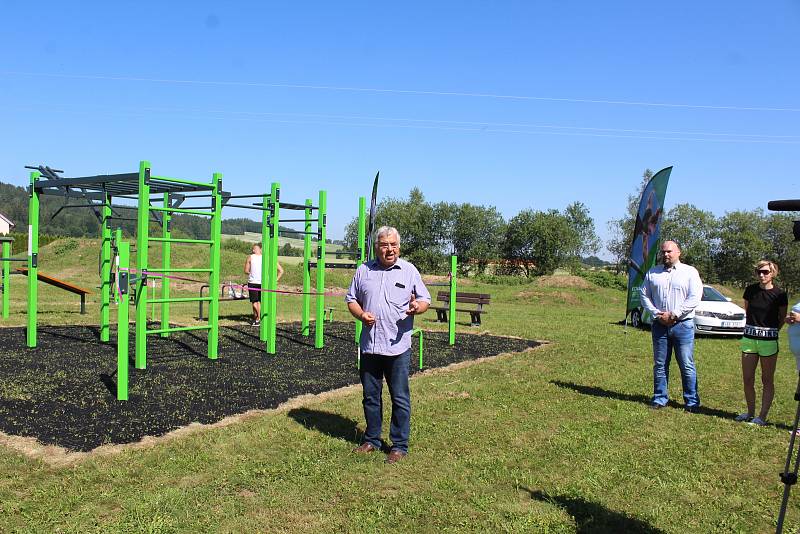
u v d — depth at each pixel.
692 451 5.74
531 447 5.67
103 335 10.57
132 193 10.72
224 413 6.32
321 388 7.66
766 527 4.20
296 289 26.28
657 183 14.83
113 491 4.28
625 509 4.37
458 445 5.65
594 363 10.20
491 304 24.78
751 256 52.47
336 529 3.90
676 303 7.31
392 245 5.32
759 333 6.80
